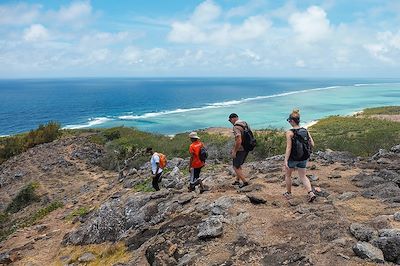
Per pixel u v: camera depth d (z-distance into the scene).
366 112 64.56
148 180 16.58
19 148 37.91
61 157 30.92
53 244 12.99
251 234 7.22
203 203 9.82
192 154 11.11
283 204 8.55
